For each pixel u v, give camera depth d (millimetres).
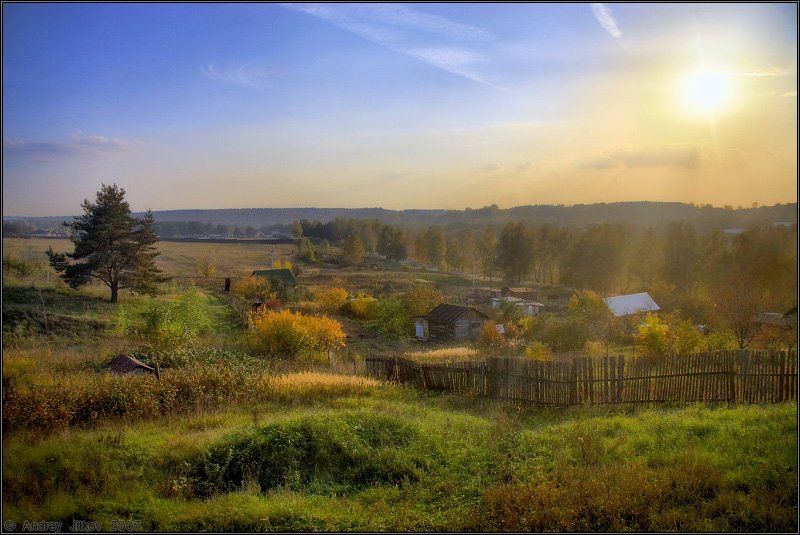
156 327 28688
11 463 9727
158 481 9594
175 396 14984
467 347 38594
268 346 29969
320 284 82750
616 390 14539
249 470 10008
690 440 10148
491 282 104000
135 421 13484
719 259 59500
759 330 35812
